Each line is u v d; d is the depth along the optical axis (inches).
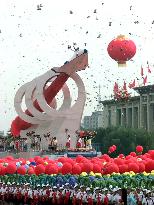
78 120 3056.1
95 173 1756.9
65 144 3026.6
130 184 1498.5
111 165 1766.7
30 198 1756.9
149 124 6387.8
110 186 1518.2
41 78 3024.1
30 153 2864.2
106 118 7509.8
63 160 2064.5
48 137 3065.9
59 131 3043.8
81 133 3029.0
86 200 1551.4
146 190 1438.2
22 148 3302.2
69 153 2778.1
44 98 3024.1
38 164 1939.0
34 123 3120.1
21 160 2218.3
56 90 3080.7
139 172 1779.0
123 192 1467.8
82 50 2933.1
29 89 3065.9
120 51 1720.0
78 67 2979.8
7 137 3897.6
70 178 1637.6
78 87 3038.9
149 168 1788.9
